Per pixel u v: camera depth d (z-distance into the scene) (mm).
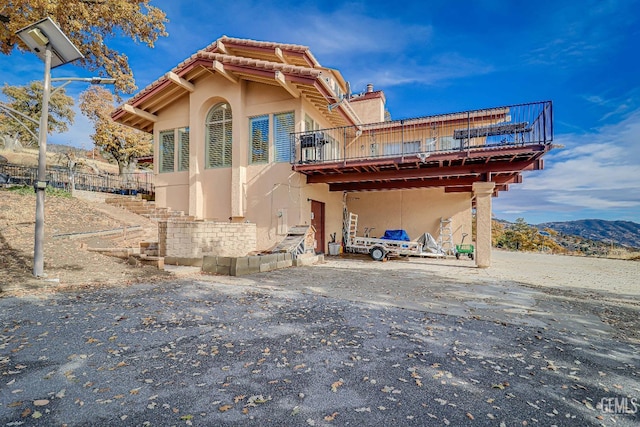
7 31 10578
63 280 6211
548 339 3896
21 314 4328
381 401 2438
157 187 14602
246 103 12977
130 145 25656
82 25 12203
